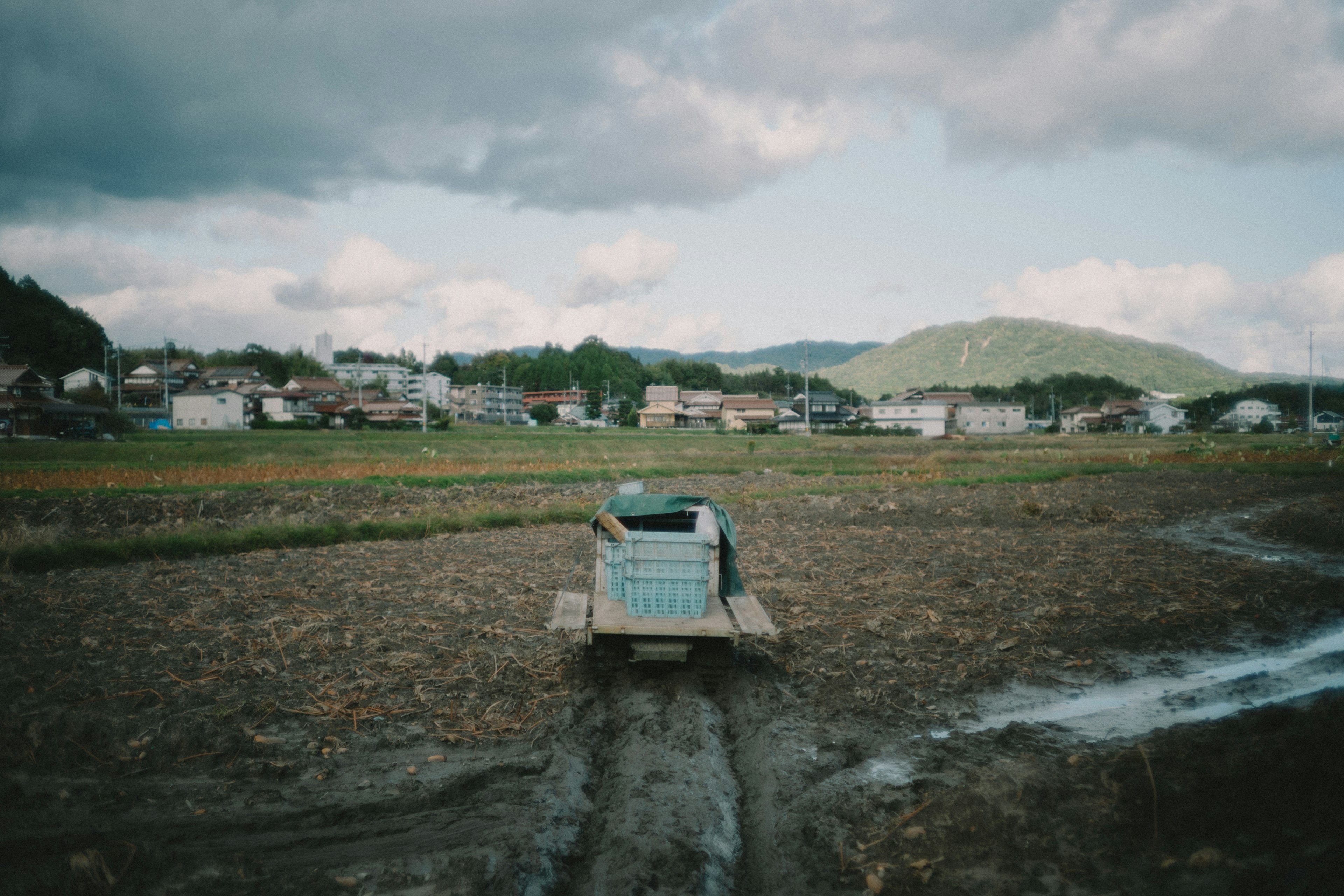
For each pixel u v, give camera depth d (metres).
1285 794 4.39
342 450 38.88
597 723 6.31
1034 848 4.23
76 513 18.05
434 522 17.23
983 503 22.98
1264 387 110.12
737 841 4.66
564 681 7.18
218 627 8.63
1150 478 31.80
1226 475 33.28
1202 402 109.56
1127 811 4.41
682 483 29.77
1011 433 96.81
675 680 7.18
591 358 151.88
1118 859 4.11
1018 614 10.15
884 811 4.85
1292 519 17.88
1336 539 15.98
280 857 4.34
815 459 40.59
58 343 87.25
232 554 13.95
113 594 10.27
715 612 7.03
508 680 7.20
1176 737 5.23
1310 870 3.79
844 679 7.48
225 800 4.95
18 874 3.95
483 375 150.38
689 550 6.76
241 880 4.06
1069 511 21.20
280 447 38.25
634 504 7.55
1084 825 4.37
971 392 141.25
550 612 9.72
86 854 4.08
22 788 4.89
